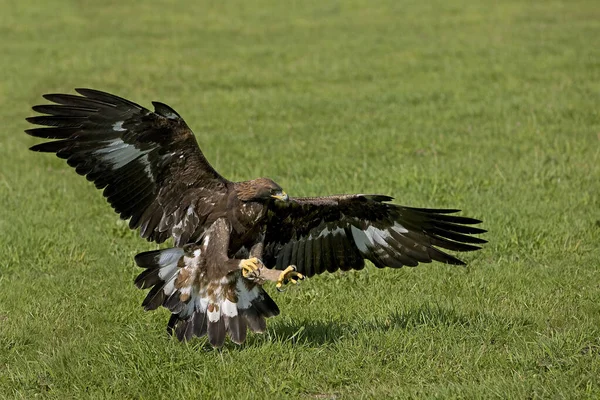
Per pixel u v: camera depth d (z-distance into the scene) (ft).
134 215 33.81
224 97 92.63
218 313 31.40
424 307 38.01
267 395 30.35
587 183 58.75
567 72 98.22
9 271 44.93
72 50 117.80
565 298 39.83
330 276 43.09
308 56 114.42
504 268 43.91
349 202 34.71
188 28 136.05
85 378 31.76
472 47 114.73
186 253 31.81
